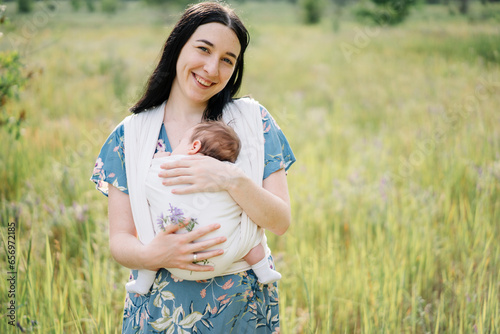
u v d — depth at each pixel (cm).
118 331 271
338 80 1050
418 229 368
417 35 1433
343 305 304
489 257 332
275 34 2217
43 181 457
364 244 366
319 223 413
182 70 183
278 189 189
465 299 293
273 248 388
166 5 2702
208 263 172
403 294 306
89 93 862
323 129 676
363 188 454
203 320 179
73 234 363
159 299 180
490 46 1069
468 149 516
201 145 180
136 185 179
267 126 195
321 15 2966
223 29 178
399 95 852
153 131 186
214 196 173
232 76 199
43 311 258
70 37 1599
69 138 585
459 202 434
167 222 171
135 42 1702
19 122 383
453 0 1602
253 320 185
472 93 733
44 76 885
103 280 293
